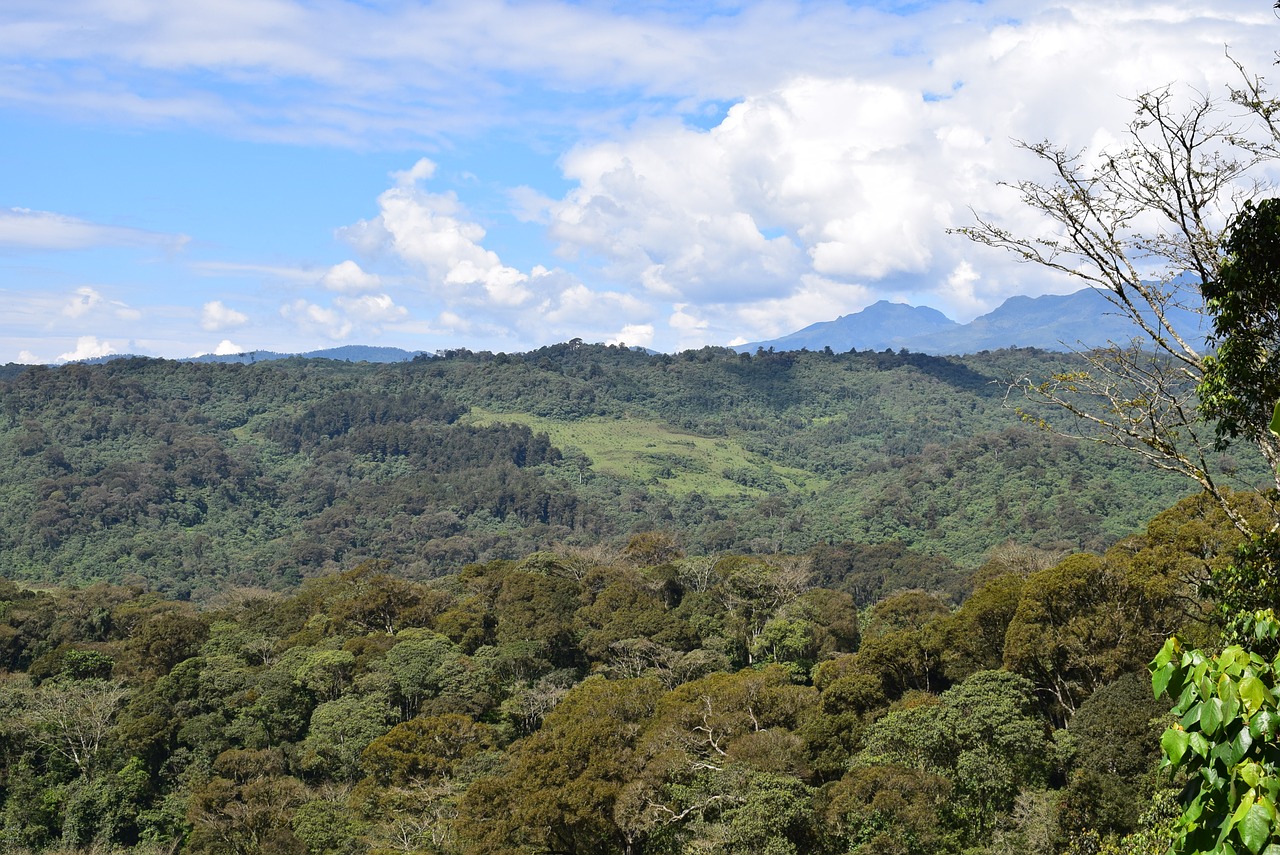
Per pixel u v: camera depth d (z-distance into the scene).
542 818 33.41
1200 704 5.50
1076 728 33.50
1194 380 12.12
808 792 33.41
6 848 45.81
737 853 30.95
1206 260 11.70
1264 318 11.02
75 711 52.59
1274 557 11.63
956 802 32.75
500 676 57.97
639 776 36.09
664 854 34.41
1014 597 44.75
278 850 40.09
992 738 33.75
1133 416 12.28
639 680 47.94
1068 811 29.31
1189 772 5.87
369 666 56.69
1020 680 37.47
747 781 33.78
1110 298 12.43
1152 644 37.06
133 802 47.84
